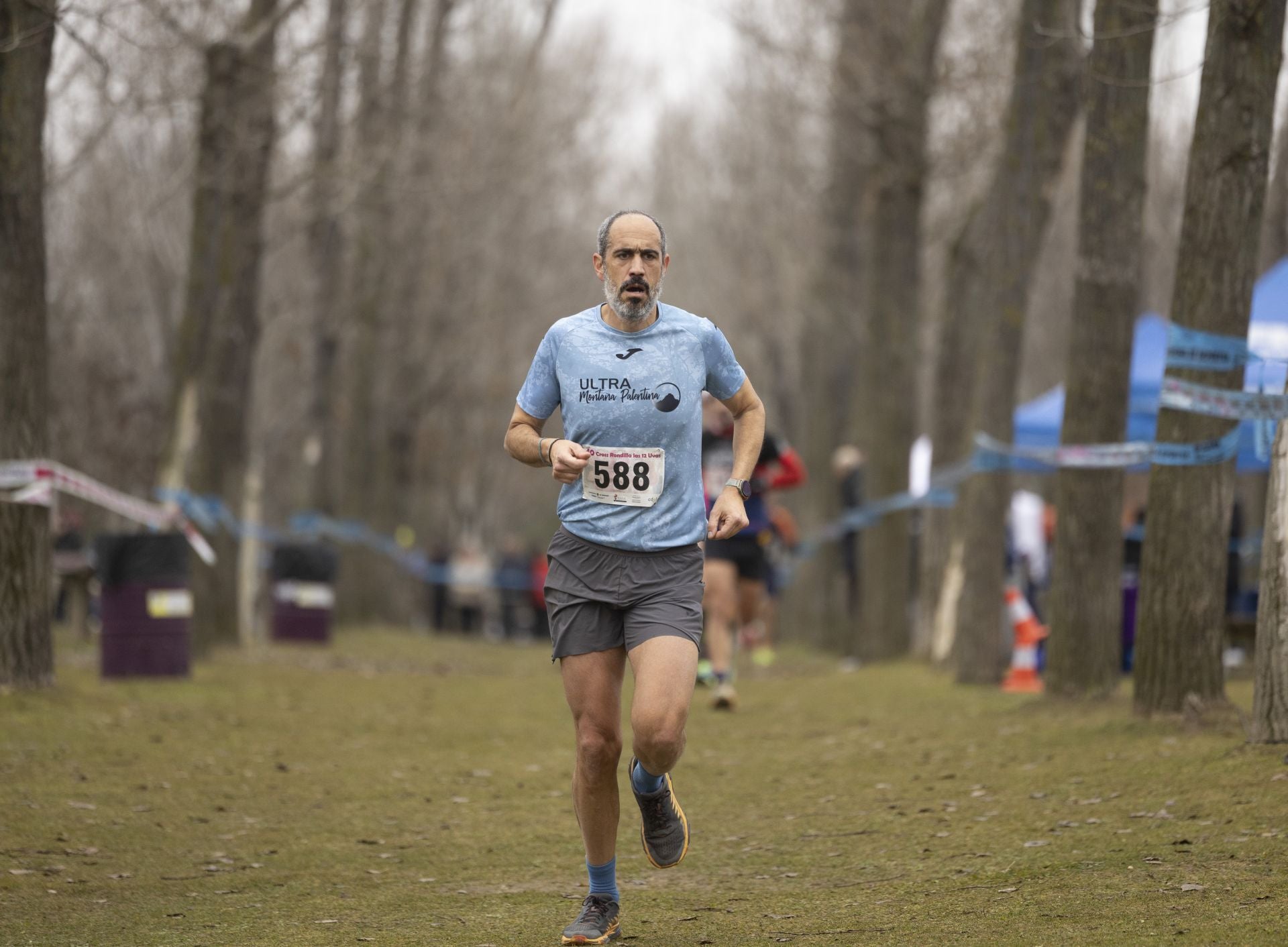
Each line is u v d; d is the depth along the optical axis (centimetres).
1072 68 4422
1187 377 2881
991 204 4616
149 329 9119
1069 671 3506
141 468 8681
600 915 1734
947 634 5166
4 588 3556
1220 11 2789
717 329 1834
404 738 3450
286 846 2305
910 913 1778
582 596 1748
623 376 1759
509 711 4066
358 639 7919
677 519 1758
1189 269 2853
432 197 9388
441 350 11844
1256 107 2797
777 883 2030
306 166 6919
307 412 10988
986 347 4472
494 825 2458
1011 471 4444
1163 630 2975
